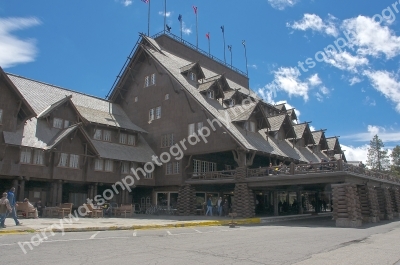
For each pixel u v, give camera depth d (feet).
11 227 49.65
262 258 31.14
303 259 30.86
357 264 28.94
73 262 28.19
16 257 30.07
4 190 85.61
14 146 82.23
